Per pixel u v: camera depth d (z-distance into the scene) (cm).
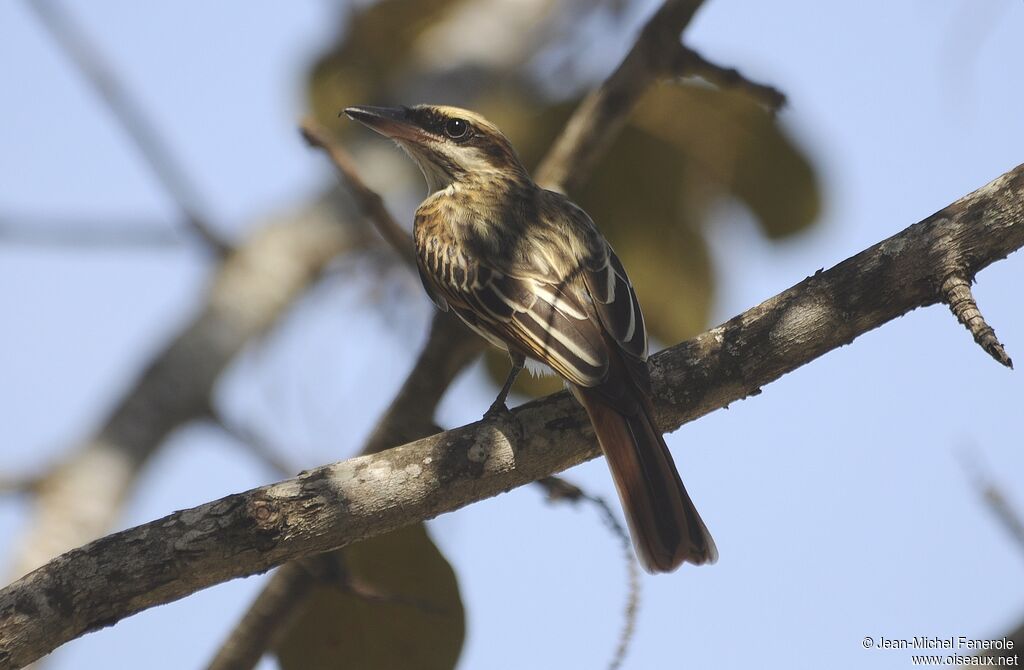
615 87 1108
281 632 1018
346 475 812
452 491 835
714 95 1182
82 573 766
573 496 971
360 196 1119
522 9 1388
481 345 1089
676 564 867
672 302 1182
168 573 774
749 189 1206
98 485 1290
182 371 1356
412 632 1013
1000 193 820
